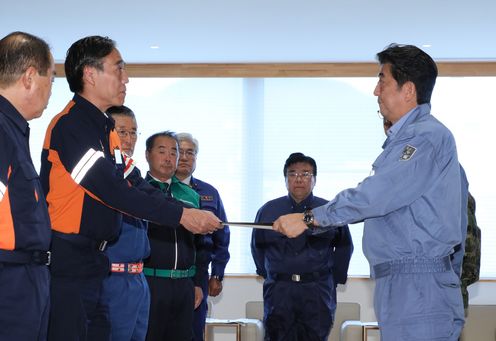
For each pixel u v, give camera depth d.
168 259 4.05
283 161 7.31
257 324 6.05
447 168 2.47
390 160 2.46
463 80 7.23
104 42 2.91
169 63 7.31
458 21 5.70
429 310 2.40
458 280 2.50
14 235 2.26
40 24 5.82
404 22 5.75
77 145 2.75
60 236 2.73
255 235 5.37
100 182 2.74
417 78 2.58
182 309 4.14
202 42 6.41
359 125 7.31
